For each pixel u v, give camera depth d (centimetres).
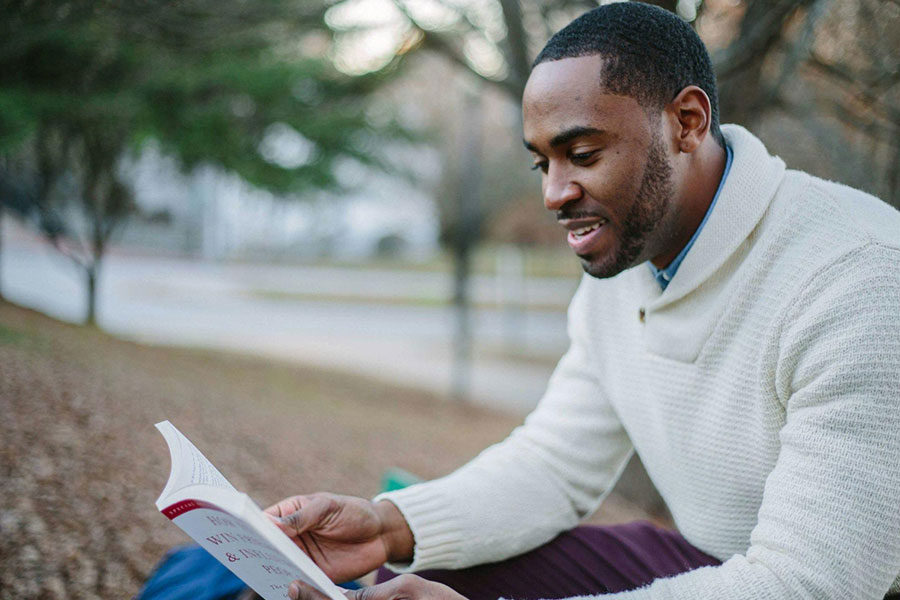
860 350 114
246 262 2353
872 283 117
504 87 430
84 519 233
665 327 145
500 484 160
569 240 139
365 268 2527
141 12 394
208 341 995
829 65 300
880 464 111
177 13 408
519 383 988
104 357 520
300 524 137
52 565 204
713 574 117
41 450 270
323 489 344
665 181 132
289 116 610
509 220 1351
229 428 405
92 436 302
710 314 137
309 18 426
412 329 1393
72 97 525
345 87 584
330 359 991
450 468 480
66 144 692
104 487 258
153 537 237
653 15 130
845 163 338
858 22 298
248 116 617
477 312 1691
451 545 151
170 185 818
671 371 145
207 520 105
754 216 133
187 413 406
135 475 278
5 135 477
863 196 134
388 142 702
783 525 114
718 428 140
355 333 1293
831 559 109
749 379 133
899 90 295
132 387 425
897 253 119
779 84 338
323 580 103
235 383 619
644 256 139
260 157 643
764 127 390
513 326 1363
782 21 300
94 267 811
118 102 540
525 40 379
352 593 118
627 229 134
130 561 219
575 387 173
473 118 920
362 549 145
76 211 848
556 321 1644
